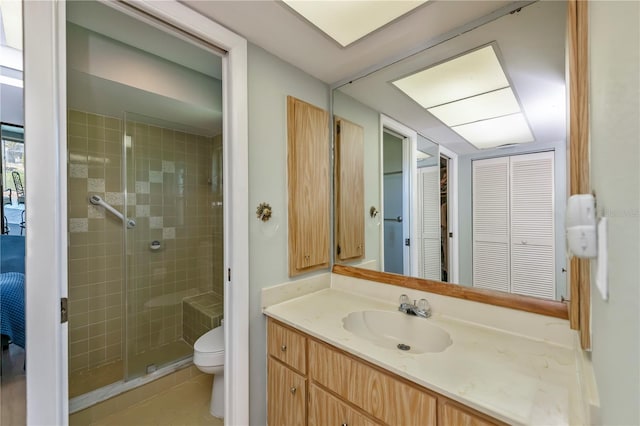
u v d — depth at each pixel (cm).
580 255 44
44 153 85
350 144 178
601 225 41
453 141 141
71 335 196
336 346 110
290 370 132
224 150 137
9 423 82
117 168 219
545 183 113
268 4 113
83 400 173
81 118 200
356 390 105
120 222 221
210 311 244
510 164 123
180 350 241
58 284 87
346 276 175
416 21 123
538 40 112
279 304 152
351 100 177
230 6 115
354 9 115
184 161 267
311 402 122
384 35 133
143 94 164
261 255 145
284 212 157
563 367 91
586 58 71
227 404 136
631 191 29
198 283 278
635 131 28
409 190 157
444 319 132
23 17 82
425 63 144
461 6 113
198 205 280
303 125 166
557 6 107
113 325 215
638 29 27
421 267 150
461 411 79
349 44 140
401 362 94
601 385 48
